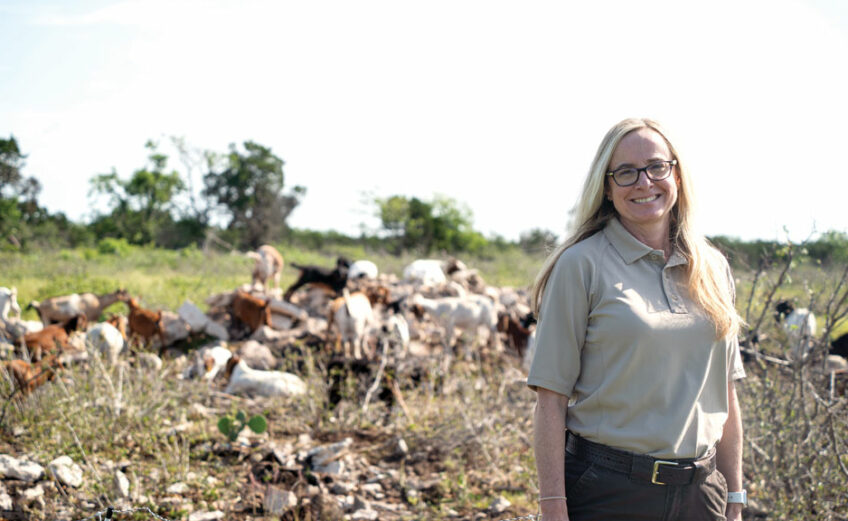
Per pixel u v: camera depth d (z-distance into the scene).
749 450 5.03
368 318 9.16
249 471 5.68
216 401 7.42
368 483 5.74
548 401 2.50
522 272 21.95
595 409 2.48
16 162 35.34
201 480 5.34
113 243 29.95
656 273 2.51
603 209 2.67
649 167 2.51
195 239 42.66
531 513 5.17
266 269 12.38
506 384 7.83
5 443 5.69
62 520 4.68
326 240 43.81
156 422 6.21
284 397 7.60
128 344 8.30
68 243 36.28
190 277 17.86
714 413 2.55
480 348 9.44
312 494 5.36
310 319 10.79
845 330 7.97
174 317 10.14
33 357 7.37
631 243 2.52
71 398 6.01
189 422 6.67
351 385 7.37
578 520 2.50
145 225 43.00
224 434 6.12
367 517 5.11
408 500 5.44
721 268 2.68
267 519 4.95
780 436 4.65
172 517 4.85
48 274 17.34
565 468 2.56
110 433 5.94
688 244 2.55
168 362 8.75
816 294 4.81
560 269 2.52
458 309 9.30
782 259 5.01
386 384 7.49
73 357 7.64
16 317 9.27
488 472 5.99
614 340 2.42
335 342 9.16
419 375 8.14
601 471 2.45
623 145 2.55
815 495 4.49
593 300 2.47
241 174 44.06
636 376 2.41
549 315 2.51
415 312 9.40
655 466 2.40
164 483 5.32
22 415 6.07
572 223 2.70
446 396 7.61
